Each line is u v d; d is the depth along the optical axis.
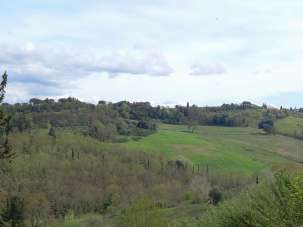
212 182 117.00
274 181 15.25
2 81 17.38
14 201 33.88
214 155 148.75
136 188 117.12
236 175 123.31
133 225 47.50
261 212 15.08
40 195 98.44
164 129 184.25
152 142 159.38
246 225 15.50
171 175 126.69
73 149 129.50
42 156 119.12
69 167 119.12
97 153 131.62
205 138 172.88
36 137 129.75
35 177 107.69
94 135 155.75
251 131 190.75
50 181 108.62
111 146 139.50
